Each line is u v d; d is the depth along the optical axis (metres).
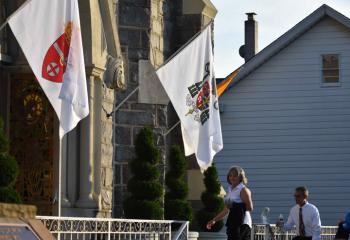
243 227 21.62
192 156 30.61
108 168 24.41
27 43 18.58
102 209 23.94
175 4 30.03
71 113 18.91
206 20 30.22
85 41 23.44
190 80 24.23
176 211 28.19
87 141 23.59
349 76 49.44
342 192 48.94
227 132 50.22
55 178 23.11
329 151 49.25
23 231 13.92
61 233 19.33
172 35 29.78
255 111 50.03
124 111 26.50
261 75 50.16
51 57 18.78
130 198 25.44
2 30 23.02
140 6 26.91
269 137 49.84
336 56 49.72
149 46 26.94
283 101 49.88
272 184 49.66
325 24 49.81
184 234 23.42
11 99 23.38
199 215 30.08
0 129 19.48
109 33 24.72
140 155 25.64
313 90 49.69
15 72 23.27
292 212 22.73
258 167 49.84
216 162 50.22
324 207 49.03
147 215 25.17
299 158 49.50
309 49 49.84
